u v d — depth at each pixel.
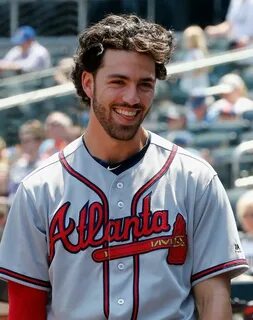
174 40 4.07
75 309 3.97
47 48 16.61
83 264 3.96
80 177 4.02
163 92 12.66
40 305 4.09
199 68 12.67
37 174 4.06
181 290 3.97
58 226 3.98
